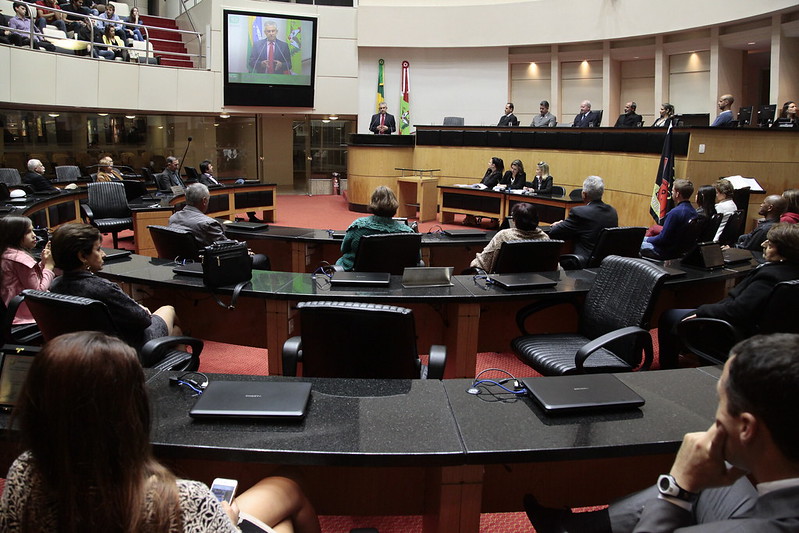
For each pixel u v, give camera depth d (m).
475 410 1.84
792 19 9.44
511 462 1.62
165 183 8.97
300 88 13.33
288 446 1.62
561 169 10.04
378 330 2.27
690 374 2.13
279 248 6.18
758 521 0.98
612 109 12.93
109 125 12.24
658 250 5.06
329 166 15.54
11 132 10.37
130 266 3.68
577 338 3.20
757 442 1.00
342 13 13.59
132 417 1.00
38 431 0.97
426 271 3.34
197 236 4.63
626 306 2.97
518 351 3.12
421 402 1.89
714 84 11.02
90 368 0.97
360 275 3.44
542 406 1.82
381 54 14.05
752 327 2.96
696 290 4.06
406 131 14.16
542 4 12.66
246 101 12.97
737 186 6.92
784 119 8.01
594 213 5.08
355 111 14.15
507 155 10.87
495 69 13.74
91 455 0.96
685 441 1.20
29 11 8.98
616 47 12.41
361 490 1.93
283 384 1.92
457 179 11.52
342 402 1.88
